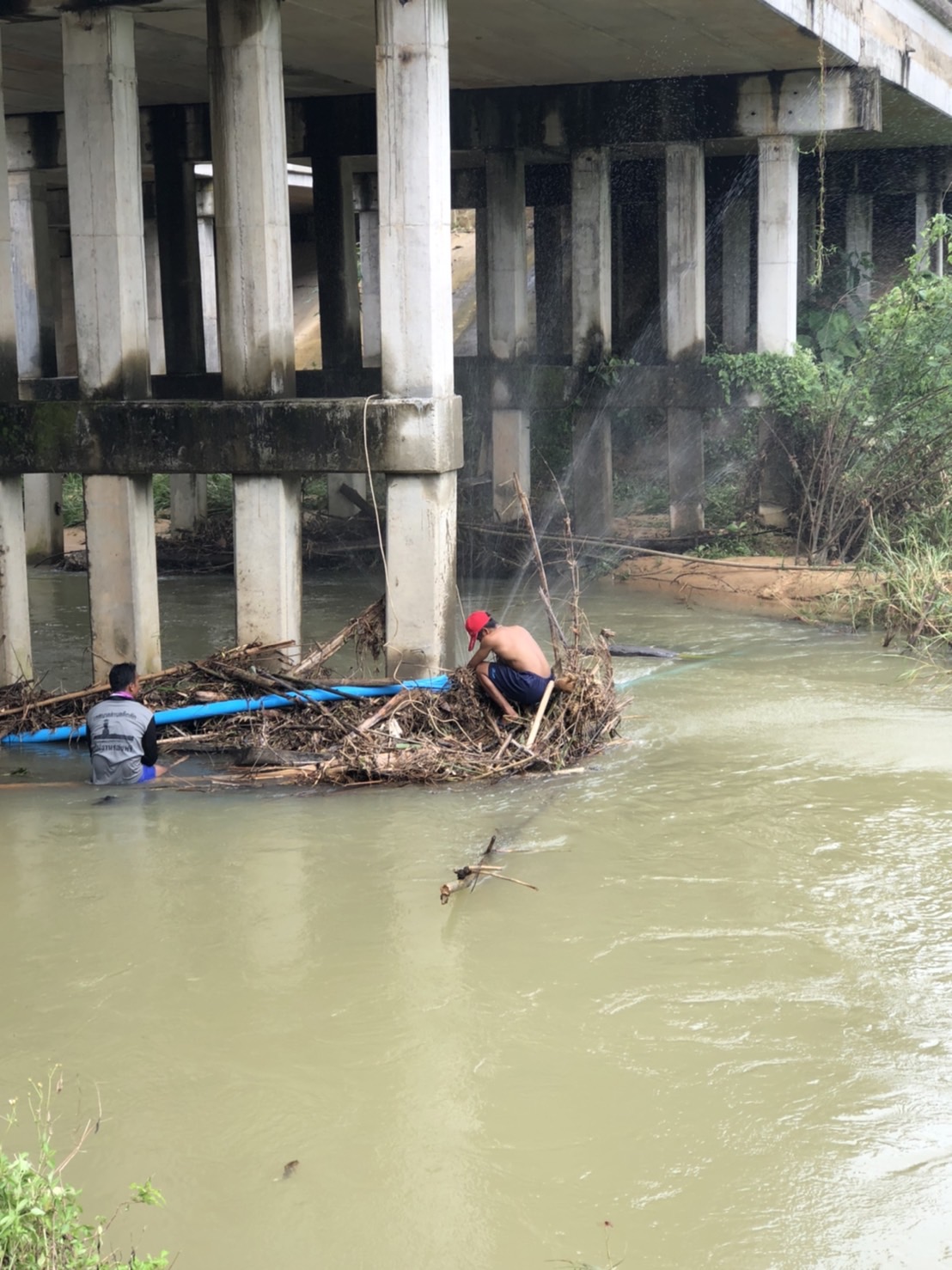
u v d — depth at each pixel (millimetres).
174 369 19531
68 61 10898
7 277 11359
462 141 17609
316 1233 4766
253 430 10867
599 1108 5457
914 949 6816
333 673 11430
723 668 12844
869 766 9781
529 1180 5031
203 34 14039
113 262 11086
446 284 10828
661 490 22469
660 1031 6039
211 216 25359
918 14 18031
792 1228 4738
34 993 6508
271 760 9984
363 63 15586
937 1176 4992
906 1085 5574
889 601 14141
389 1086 5648
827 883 7672
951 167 23516
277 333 11016
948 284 16172
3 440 11383
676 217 17375
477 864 8055
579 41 14547
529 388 18141
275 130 10844
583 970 6637
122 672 9969
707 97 16703
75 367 26422
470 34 14195
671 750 10273
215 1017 6254
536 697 10133
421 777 9609
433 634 10914
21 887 7832
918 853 8102
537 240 25125
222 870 8039
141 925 7266
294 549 11258
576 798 9219
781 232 16969
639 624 14883
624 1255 4625
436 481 10727
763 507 17734
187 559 18969
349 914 7367
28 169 18703
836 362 19281
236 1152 5219
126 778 9680
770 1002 6285
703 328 17641
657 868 7941
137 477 11359
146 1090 5641
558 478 19234
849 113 16125
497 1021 6160
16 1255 4086
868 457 16594
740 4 12844
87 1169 5121
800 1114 5387
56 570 19000
